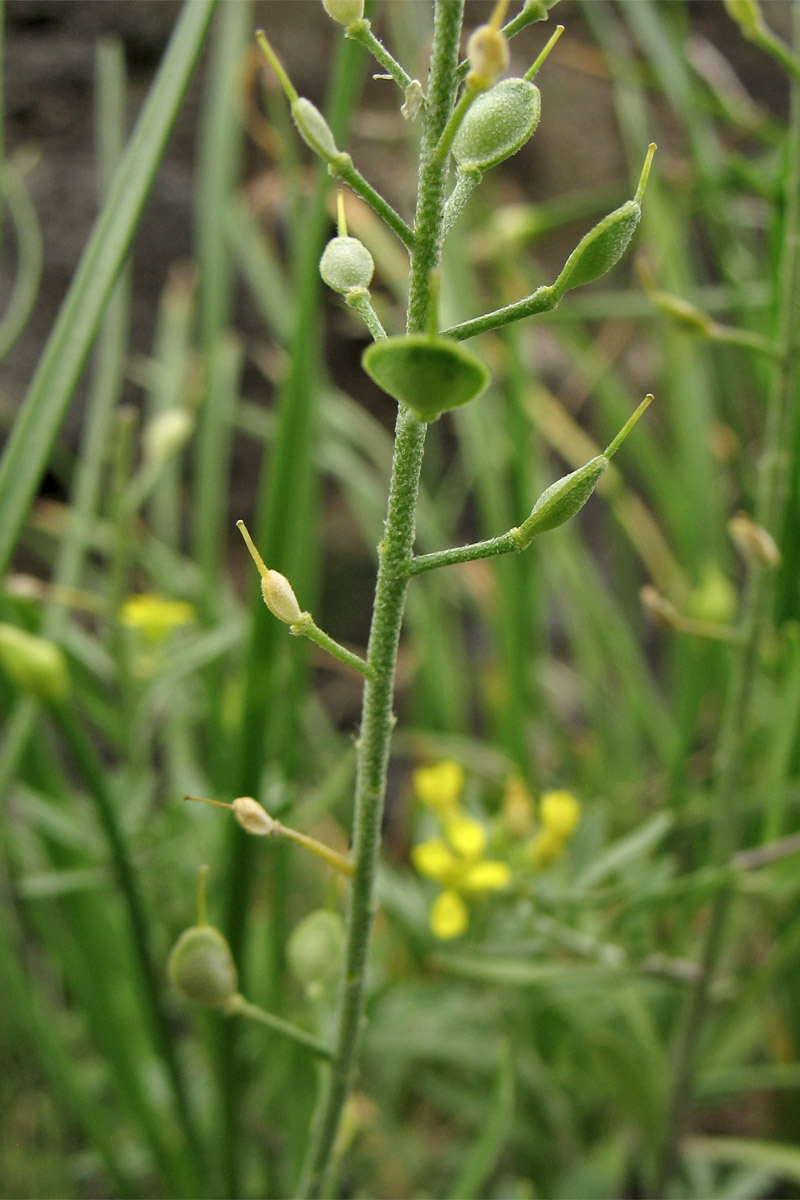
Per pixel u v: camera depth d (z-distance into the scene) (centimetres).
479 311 25
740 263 23
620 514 27
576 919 17
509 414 21
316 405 18
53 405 14
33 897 19
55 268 28
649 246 27
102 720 19
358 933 12
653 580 34
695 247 33
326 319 31
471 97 10
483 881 15
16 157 28
